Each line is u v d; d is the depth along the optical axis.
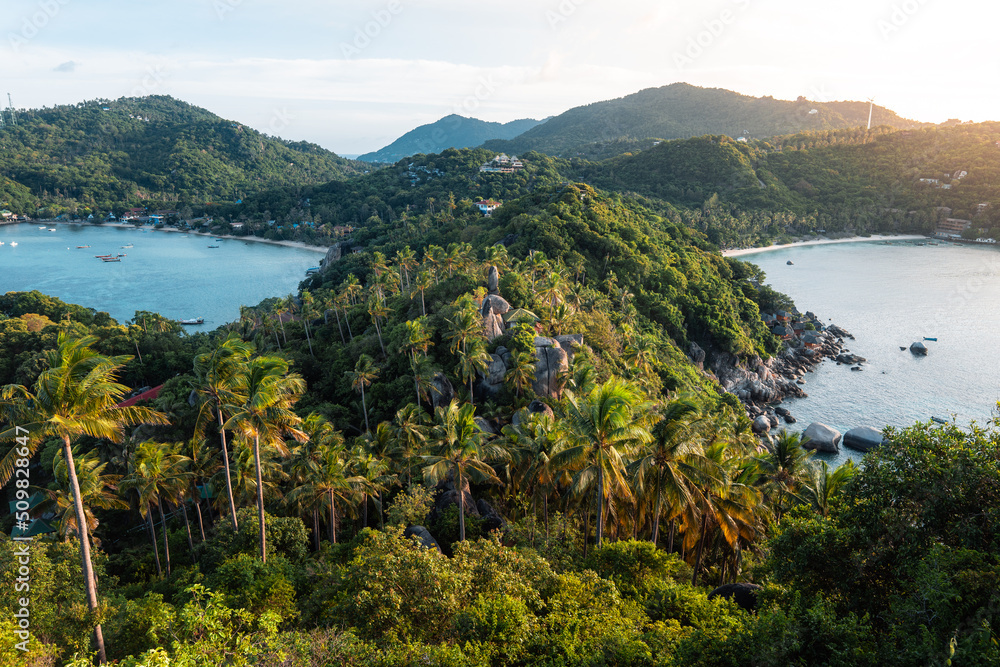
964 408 107.62
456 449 42.38
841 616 19.55
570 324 94.50
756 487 38.59
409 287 125.81
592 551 34.97
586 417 35.78
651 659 20.39
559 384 69.94
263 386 36.28
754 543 38.09
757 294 169.75
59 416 25.47
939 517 18.02
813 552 20.67
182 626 21.23
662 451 35.38
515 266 118.12
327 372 97.69
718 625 22.33
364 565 26.23
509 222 170.50
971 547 16.94
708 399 99.06
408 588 23.92
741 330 139.50
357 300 135.25
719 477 34.56
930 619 15.50
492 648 21.12
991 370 125.06
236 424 36.81
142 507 46.94
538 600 25.00
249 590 28.34
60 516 45.97
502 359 71.50
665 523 48.06
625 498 40.94
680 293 145.88
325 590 28.69
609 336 99.12
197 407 75.50
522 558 28.70
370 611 23.27
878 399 114.56
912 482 18.69
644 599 29.20
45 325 125.31
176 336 127.25
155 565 52.72
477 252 151.12
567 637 22.19
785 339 151.00
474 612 22.88
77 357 26.19
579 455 35.38
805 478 43.28
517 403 66.38
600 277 145.00
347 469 46.44
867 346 144.38
